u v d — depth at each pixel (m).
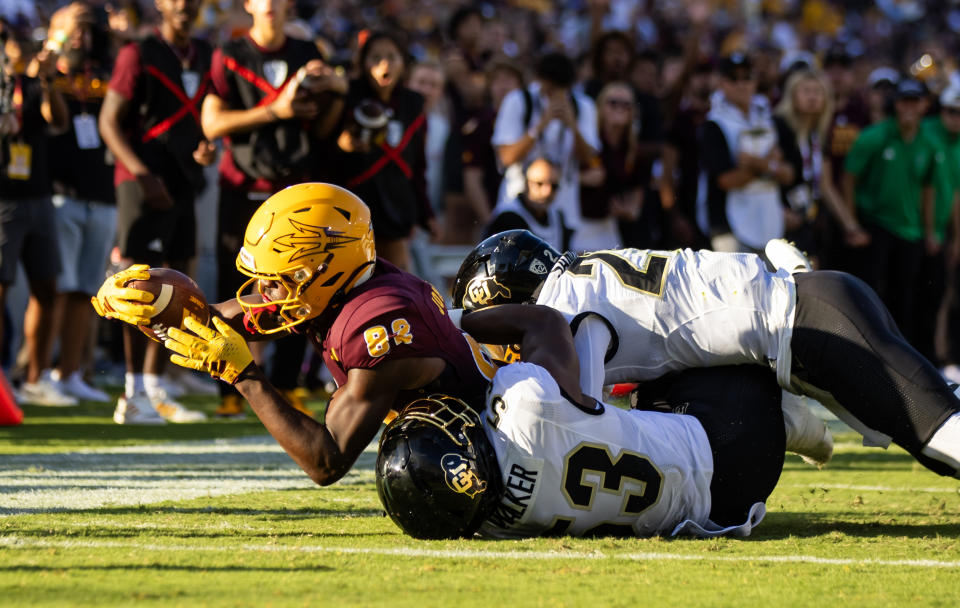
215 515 13.73
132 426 24.92
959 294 39.56
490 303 14.02
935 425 12.63
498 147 30.45
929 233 37.31
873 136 36.50
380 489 11.88
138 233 24.59
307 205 11.71
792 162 30.86
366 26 62.44
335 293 11.80
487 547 11.55
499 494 11.88
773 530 13.14
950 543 12.13
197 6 25.30
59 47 26.62
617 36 35.06
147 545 11.40
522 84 36.06
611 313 13.29
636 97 34.62
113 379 38.84
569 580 9.91
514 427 11.80
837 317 13.09
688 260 13.66
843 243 37.31
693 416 12.90
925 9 105.06
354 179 25.97
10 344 34.19
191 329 11.60
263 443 22.06
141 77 24.50
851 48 89.31
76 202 30.00
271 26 24.52
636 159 34.16
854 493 16.69
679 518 12.48
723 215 29.86
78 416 26.91
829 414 30.03
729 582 9.93
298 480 17.31
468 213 37.41
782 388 13.66
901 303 37.38
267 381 11.71
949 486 17.52
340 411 11.62
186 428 24.75
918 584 9.95
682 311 13.32
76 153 29.86
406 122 26.67
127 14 34.41
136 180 24.25
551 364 12.16
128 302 11.72
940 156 36.97
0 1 47.06
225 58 24.50
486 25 45.44
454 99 39.72
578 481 11.90
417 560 10.77
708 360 13.43
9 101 26.09
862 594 9.54
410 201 26.91
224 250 24.98
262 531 12.48
